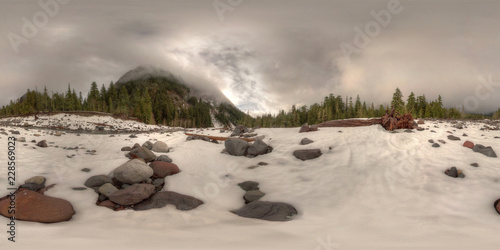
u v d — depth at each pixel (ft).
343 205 22.31
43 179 24.03
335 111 246.68
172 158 34.22
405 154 32.50
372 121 49.96
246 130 55.21
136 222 18.92
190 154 36.68
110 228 17.12
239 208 23.85
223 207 23.70
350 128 48.32
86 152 36.22
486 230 16.85
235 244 13.87
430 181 25.29
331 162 32.37
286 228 18.01
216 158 36.09
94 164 30.86
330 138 41.47
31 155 30.91
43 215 17.93
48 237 13.94
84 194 23.58
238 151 37.70
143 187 24.09
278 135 47.44
